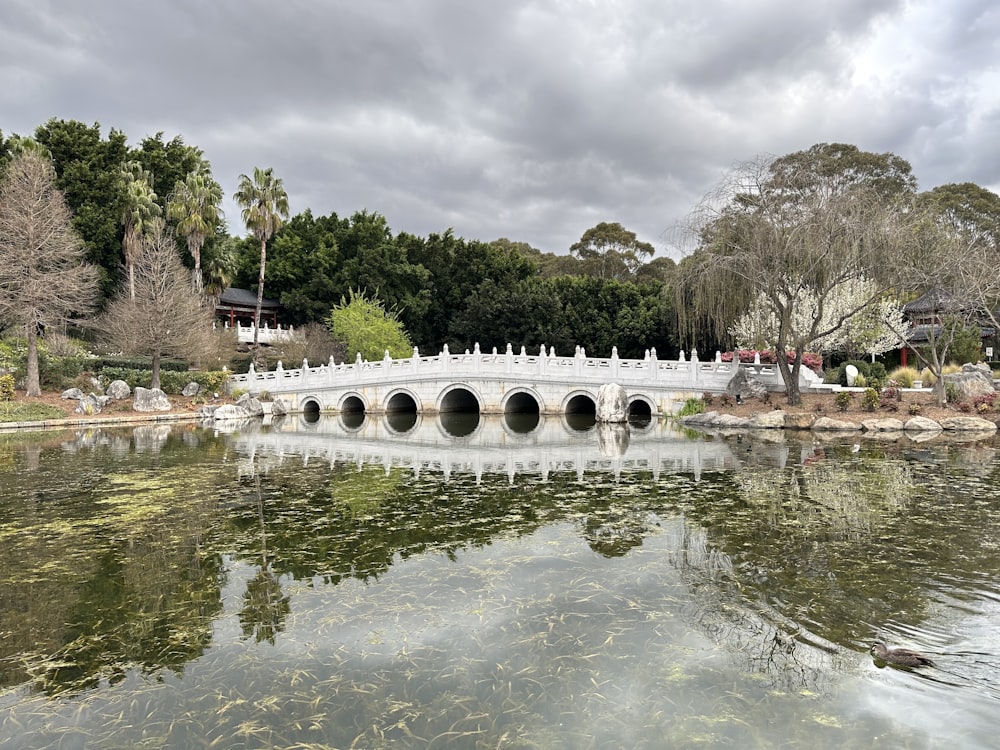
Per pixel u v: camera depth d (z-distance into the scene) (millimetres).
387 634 6684
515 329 50312
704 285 26969
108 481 14938
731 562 8664
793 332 26188
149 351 34688
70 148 40656
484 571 8453
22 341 34406
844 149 45500
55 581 8289
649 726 5066
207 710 5375
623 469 16125
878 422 23641
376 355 44250
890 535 9805
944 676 5691
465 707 5367
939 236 25891
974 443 20047
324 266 54594
